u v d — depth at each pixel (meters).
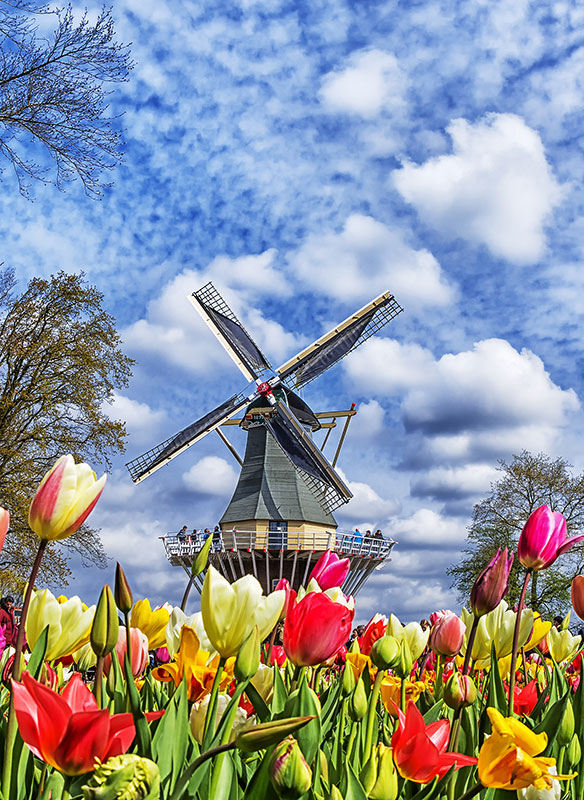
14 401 30.41
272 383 36.44
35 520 1.60
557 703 2.01
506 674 2.63
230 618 1.58
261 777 1.41
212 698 1.58
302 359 37.31
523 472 41.44
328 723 2.15
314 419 37.41
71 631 1.86
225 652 1.59
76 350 30.41
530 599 30.50
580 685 2.25
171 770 1.51
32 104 15.18
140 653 2.10
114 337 31.84
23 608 1.60
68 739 1.09
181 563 37.34
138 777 1.02
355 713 1.92
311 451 35.81
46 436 30.41
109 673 1.89
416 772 1.58
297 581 37.44
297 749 1.29
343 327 37.47
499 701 2.17
